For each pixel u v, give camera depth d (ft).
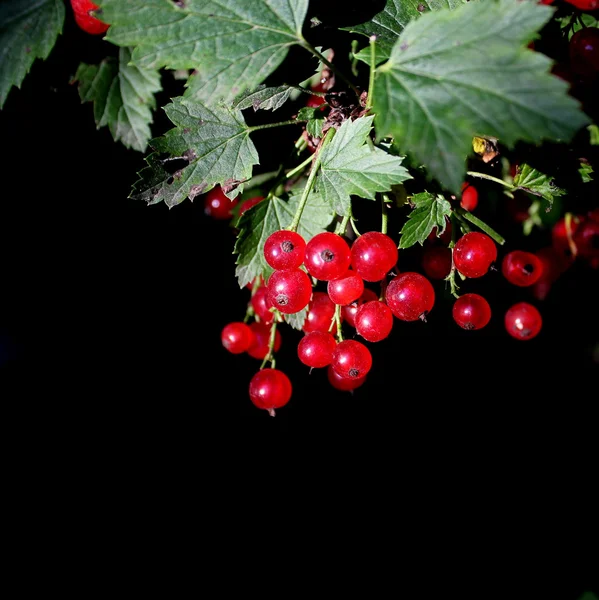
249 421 1.03
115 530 1.02
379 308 0.45
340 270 0.42
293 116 0.51
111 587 0.98
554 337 0.98
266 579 1.02
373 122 0.45
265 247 0.43
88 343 0.87
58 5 0.46
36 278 0.73
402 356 0.90
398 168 0.42
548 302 0.74
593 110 0.47
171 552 1.02
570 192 0.49
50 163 0.58
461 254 0.48
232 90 0.41
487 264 0.48
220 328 0.83
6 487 0.99
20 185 0.61
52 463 1.01
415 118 0.36
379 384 0.98
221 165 0.47
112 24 0.40
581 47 0.45
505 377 1.04
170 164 0.46
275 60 0.41
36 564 0.98
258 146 0.53
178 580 1.00
